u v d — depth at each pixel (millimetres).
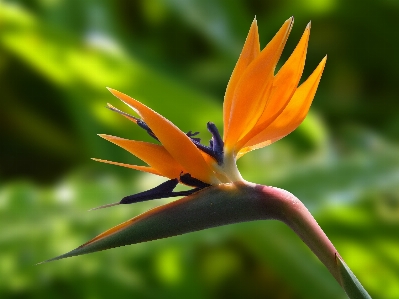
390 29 2072
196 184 913
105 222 1356
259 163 1642
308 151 1728
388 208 1449
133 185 1458
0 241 1328
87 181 1562
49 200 1409
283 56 2199
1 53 1950
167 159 913
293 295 1721
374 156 1487
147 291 1521
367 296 895
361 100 2088
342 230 1509
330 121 2029
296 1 2082
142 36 2289
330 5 2068
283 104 914
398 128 1881
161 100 1600
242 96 906
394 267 1536
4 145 2088
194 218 893
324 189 1408
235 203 897
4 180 2025
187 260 1616
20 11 1516
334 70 2270
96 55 1522
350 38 2189
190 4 1958
